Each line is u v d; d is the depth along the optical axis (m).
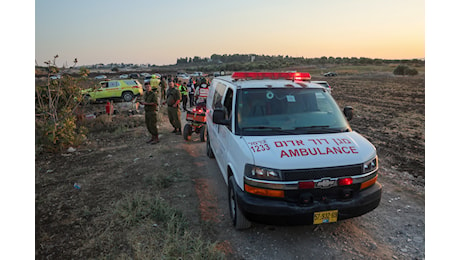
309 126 3.99
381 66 92.44
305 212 3.21
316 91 4.51
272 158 3.28
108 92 18.94
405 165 6.35
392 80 41.91
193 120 8.55
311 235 3.77
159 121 11.99
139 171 6.14
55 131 7.63
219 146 5.11
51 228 3.96
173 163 6.63
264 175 3.26
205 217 4.26
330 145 3.50
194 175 5.93
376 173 3.54
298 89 4.47
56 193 5.09
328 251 3.44
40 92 8.88
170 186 5.35
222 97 5.18
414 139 8.64
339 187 3.34
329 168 3.28
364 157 3.43
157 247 3.46
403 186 5.27
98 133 9.92
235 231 3.89
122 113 13.96
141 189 5.21
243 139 3.76
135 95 19.77
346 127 4.09
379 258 3.31
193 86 17.48
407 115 13.09
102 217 4.21
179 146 8.11
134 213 4.17
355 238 3.69
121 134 9.64
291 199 3.27
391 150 7.51
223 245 3.56
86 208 4.40
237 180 3.67
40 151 7.50
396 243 3.58
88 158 7.12
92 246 3.54
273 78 5.07
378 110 14.87
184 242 3.45
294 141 3.56
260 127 3.95
